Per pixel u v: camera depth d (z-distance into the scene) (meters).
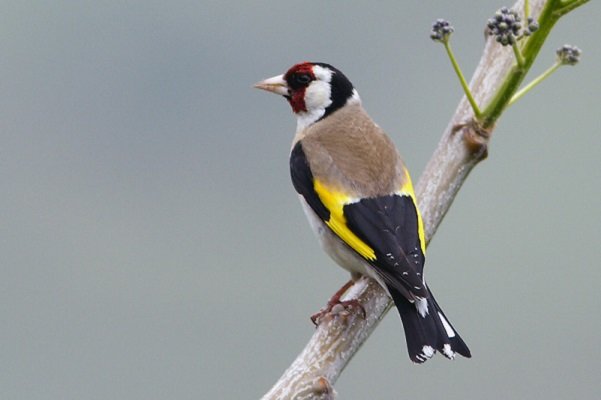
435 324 9.54
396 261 9.85
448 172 9.91
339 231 10.73
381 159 11.16
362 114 12.15
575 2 8.95
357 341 8.71
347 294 10.30
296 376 8.40
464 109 10.02
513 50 9.34
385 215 10.46
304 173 11.41
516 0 10.62
